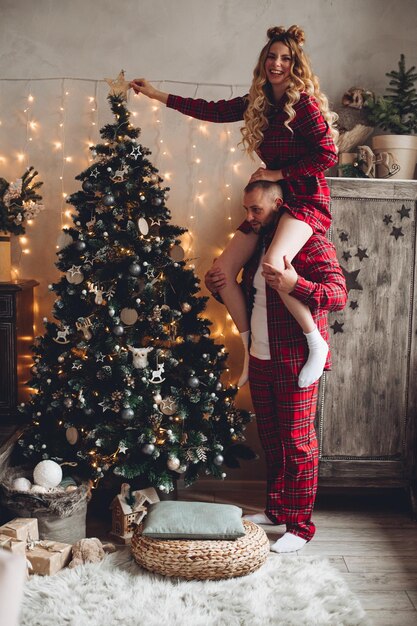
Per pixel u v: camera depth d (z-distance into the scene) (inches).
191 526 99.3
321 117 103.8
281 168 108.9
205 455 115.5
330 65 134.5
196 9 133.2
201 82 134.2
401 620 90.0
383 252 119.7
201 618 87.6
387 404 123.3
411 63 134.3
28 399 132.9
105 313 115.7
